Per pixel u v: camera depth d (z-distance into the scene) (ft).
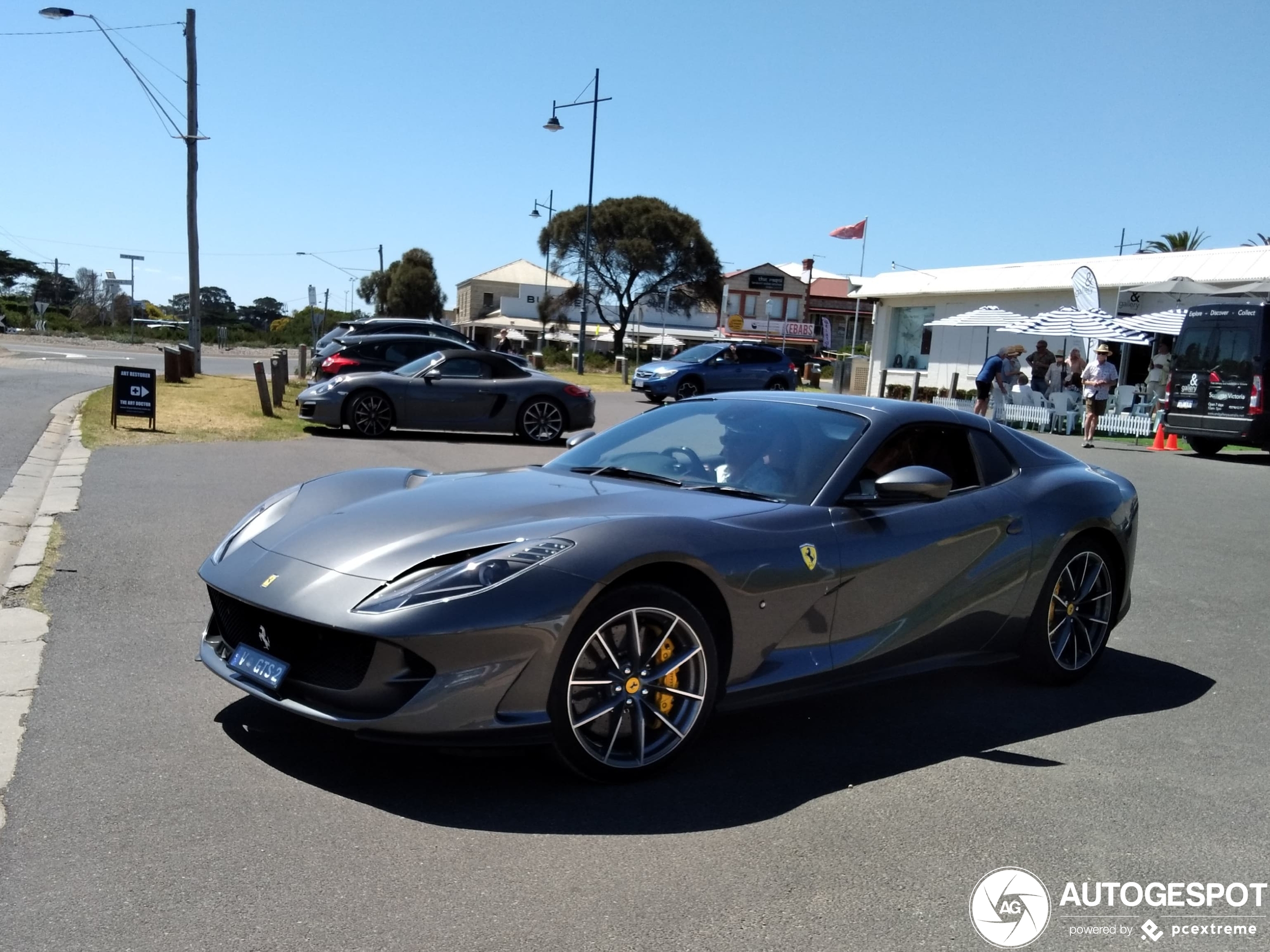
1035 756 12.50
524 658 10.04
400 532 11.17
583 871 9.07
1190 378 53.67
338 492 12.90
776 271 244.42
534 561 10.25
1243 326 51.55
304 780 10.56
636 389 88.58
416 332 75.56
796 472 13.09
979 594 14.01
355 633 9.86
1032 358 70.85
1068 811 10.94
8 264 247.29
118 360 89.92
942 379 94.43
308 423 47.67
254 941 7.72
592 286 212.43
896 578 12.95
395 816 9.88
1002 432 15.35
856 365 111.04
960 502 13.99
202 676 13.46
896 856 9.71
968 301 92.48
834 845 9.86
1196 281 70.54
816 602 12.19
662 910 8.51
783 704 13.98
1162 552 26.37
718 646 11.60
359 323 76.38
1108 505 15.64
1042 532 14.67
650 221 206.59
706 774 11.42
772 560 11.68
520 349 232.12
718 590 11.27
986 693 15.05
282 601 10.43
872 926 8.48
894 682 15.38
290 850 9.12
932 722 13.62
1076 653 15.55
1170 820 10.85
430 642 9.76
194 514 23.91
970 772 11.89
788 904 8.72
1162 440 56.13
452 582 10.05
